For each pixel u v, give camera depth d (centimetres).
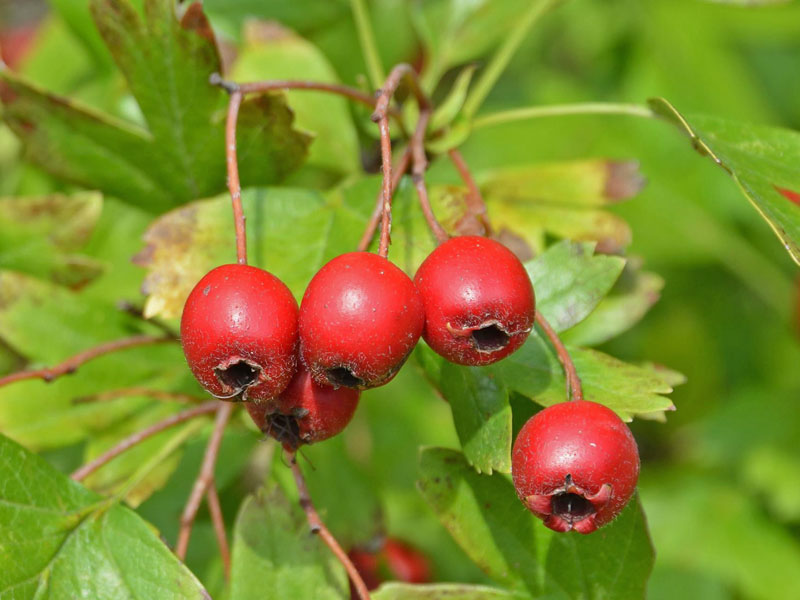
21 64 26
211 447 21
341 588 20
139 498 22
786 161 21
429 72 25
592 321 22
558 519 18
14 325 22
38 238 23
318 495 23
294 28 25
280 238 21
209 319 18
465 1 25
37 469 20
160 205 22
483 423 19
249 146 22
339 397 18
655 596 28
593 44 34
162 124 22
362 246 20
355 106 24
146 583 20
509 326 18
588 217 23
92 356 22
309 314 18
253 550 20
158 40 21
